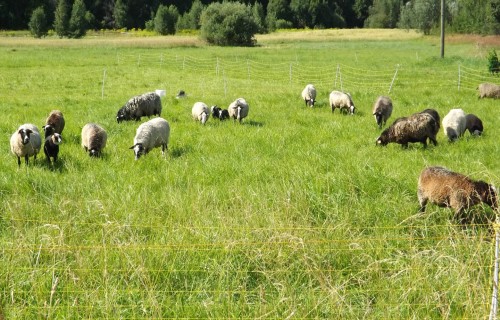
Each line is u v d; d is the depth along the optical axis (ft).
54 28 317.22
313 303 18.03
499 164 36.78
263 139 45.27
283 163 35.68
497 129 50.57
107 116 59.26
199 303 18.42
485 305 17.16
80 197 27.99
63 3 291.38
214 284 19.67
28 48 197.36
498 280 17.49
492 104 65.57
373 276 20.04
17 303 18.16
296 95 77.15
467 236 21.52
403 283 19.19
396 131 42.98
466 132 51.60
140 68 127.75
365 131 49.83
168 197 27.99
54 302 18.45
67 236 21.93
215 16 234.17
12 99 73.67
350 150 40.98
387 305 18.08
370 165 33.42
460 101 68.59
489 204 25.66
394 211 26.48
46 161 39.50
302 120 56.13
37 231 22.52
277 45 238.27
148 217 24.77
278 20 415.03
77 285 18.75
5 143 44.14
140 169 36.40
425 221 24.56
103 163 37.70
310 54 178.29
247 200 26.68
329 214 25.43
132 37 303.89
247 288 19.76
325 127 51.24
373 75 110.42
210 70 125.90
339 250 21.34
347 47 219.41
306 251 20.74
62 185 30.71
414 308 18.17
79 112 61.62
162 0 445.37
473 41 212.02
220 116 57.31
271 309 17.93
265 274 19.26
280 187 29.27
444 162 37.11
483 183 25.75
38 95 80.64
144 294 18.74
